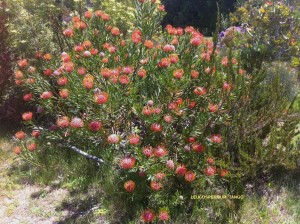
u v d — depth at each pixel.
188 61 2.15
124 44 2.44
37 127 2.39
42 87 2.36
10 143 2.96
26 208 2.27
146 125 2.03
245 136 2.33
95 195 2.32
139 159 1.86
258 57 3.28
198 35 2.30
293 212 2.14
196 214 2.05
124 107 2.06
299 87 3.76
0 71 3.09
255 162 2.21
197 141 2.04
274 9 4.09
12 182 2.51
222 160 2.16
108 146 2.11
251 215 2.10
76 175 2.46
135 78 2.19
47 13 3.38
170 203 1.98
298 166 2.44
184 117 2.08
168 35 2.41
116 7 3.43
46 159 2.57
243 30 4.42
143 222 2.01
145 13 2.35
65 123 2.02
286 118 2.42
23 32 3.16
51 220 2.17
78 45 2.37
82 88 1.94
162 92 2.03
